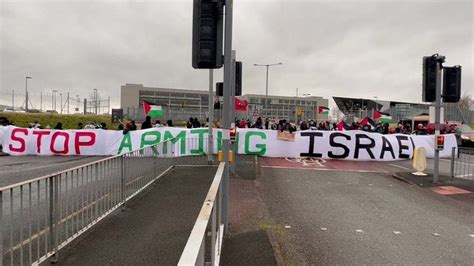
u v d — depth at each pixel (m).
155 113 25.11
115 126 38.81
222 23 6.51
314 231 7.10
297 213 8.38
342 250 6.13
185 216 7.39
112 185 7.42
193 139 18.59
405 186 12.12
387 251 6.12
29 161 16.72
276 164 16.61
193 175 12.03
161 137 19.03
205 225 2.52
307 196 10.21
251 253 5.55
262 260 5.30
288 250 6.09
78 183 6.00
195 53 6.52
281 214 8.26
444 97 12.56
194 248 2.13
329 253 5.98
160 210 7.81
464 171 16.08
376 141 19.52
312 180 12.73
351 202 9.62
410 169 16.09
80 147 19.36
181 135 18.84
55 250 5.09
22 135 19.27
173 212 7.67
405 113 49.41
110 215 7.35
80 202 6.12
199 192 9.57
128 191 8.43
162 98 92.25
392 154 19.69
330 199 9.91
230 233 6.53
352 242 6.52
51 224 5.11
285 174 13.81
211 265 3.94
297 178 13.03
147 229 6.55
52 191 5.14
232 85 12.39
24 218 6.06
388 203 9.62
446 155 21.34
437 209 9.06
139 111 48.09
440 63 12.48
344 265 5.52
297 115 50.91
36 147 19.28
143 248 5.64
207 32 6.43
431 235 7.00
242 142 19.50
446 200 10.10
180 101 91.56
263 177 12.98
